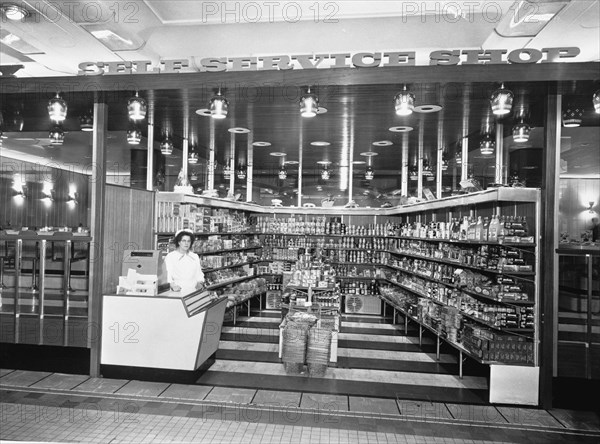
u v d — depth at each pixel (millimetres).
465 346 5332
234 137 7340
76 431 3852
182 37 4914
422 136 7027
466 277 5621
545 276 4594
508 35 4637
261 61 4973
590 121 5570
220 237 8578
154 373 5168
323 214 10734
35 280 7969
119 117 6020
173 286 5523
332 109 5484
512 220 4871
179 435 3832
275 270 10305
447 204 6277
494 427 4141
